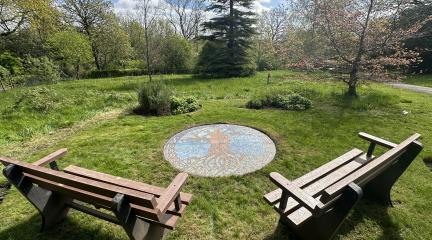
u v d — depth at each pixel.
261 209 3.33
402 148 2.72
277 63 23.22
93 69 25.06
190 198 2.79
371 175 2.72
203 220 3.16
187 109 7.68
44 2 17.84
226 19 19.33
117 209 1.97
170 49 23.50
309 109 7.60
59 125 6.64
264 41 24.78
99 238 2.90
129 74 23.08
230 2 19.02
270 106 8.05
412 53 8.98
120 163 4.49
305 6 13.80
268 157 4.65
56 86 12.91
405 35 8.87
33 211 3.34
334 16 9.10
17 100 8.24
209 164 4.43
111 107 8.27
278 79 14.73
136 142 5.36
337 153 4.80
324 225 2.44
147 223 2.46
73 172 3.16
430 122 6.50
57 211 3.01
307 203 2.20
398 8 8.70
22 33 20.52
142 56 24.20
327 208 2.33
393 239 2.87
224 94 10.58
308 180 2.98
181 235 2.94
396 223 3.08
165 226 2.46
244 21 19.47
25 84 13.55
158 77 18.03
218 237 2.91
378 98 8.73
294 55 12.71
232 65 18.55
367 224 3.07
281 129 5.95
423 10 14.64
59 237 2.92
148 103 7.70
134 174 4.17
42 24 19.78
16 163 2.50
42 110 7.59
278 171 4.18
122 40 24.78
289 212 2.60
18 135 6.00
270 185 3.84
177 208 2.62
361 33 8.99
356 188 2.14
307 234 2.69
